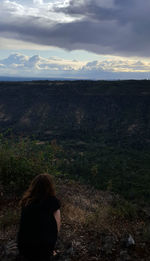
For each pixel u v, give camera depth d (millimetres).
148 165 70188
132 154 91625
